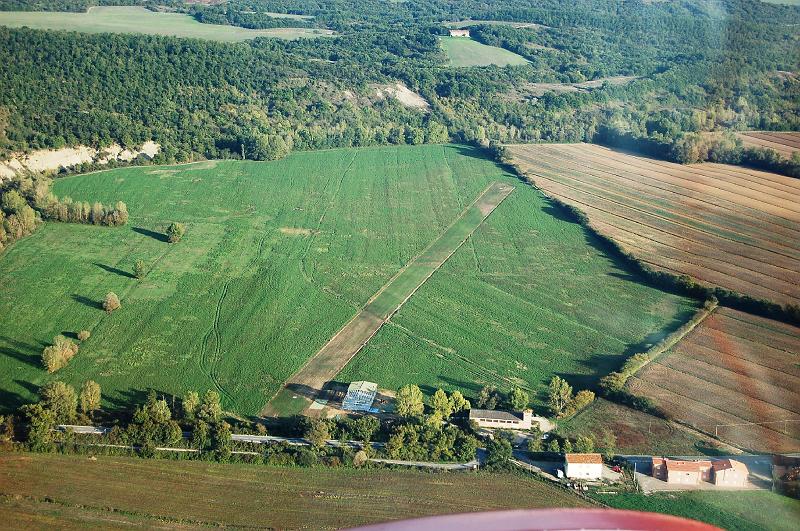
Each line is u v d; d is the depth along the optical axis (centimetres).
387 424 16500
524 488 14950
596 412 17088
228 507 14412
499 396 17525
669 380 18050
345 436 16112
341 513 14275
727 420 16725
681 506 14388
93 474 15150
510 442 16050
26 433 16038
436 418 16325
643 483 15000
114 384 17925
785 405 17175
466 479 15188
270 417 16950
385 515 14225
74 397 16738
